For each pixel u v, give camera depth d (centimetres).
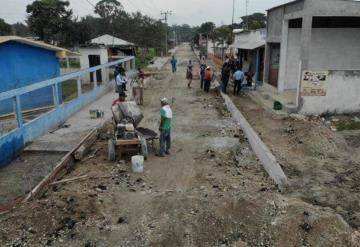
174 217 735
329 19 1972
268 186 941
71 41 5775
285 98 1934
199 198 799
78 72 1784
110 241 678
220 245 669
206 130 1484
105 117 1644
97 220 741
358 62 2055
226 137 1380
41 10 5266
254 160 1155
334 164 1088
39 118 1312
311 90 1650
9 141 1081
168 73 3744
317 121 1551
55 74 2028
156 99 2211
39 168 1028
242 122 1552
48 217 721
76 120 1570
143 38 6762
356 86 1653
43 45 1842
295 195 885
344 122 1526
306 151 1193
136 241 677
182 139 1357
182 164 1101
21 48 1781
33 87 1254
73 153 1127
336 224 702
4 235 668
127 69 3219
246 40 3319
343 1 1608
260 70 2644
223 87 2366
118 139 1116
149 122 1628
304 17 1636
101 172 1021
